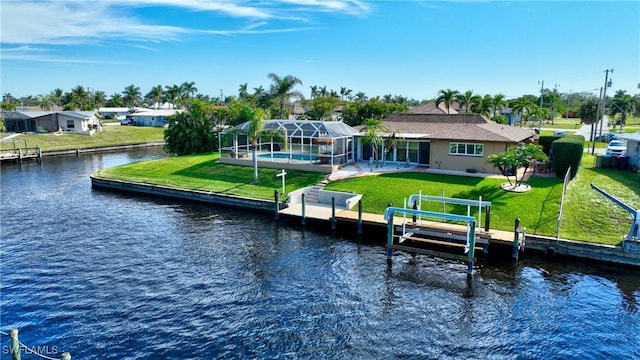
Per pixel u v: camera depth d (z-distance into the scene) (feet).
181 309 60.80
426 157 135.85
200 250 82.99
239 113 232.94
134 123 388.57
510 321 57.47
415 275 71.36
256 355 50.67
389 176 119.44
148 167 155.33
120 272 73.00
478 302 62.39
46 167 191.72
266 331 55.47
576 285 66.54
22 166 195.21
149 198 126.31
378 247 83.92
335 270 73.61
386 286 67.67
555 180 108.47
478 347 52.16
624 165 123.95
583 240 75.77
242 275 71.77
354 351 51.49
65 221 103.24
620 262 71.72
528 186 102.68
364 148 147.43
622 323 56.54
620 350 51.34
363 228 90.99
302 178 124.98
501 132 128.98
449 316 58.90
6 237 91.15
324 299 63.77
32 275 71.97
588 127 304.91
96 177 145.38
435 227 80.48
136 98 583.17
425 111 234.79
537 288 65.92
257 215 106.42
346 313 59.88
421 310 60.49
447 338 54.03
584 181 108.17
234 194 116.06
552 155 117.29
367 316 59.11
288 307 61.46
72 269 74.38
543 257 76.33
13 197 129.29
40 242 88.07
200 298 63.98
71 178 162.40
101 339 53.62
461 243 80.89
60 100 542.98
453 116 153.79
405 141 138.51
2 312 59.93
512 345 52.49
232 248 83.97
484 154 120.88
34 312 59.98
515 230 73.87
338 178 119.96
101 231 95.20
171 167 152.76
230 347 52.16
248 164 142.82
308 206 105.91
